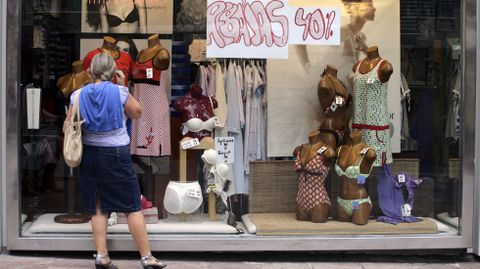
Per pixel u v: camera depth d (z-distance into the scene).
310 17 8.01
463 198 7.66
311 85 8.27
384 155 7.89
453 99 7.94
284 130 8.33
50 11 7.94
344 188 7.78
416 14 8.27
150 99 7.84
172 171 7.97
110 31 8.20
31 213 7.78
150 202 7.91
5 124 7.30
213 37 7.88
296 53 8.21
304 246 7.57
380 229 7.70
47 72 7.96
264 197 8.31
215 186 7.84
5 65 7.29
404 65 8.34
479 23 7.56
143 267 6.82
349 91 8.20
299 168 7.87
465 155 7.63
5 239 7.48
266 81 8.26
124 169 6.62
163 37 8.16
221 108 8.06
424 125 8.34
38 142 7.85
